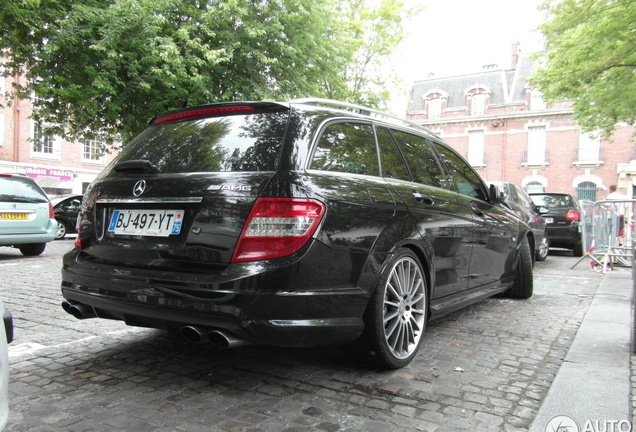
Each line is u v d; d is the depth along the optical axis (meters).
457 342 3.63
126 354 3.29
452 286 3.68
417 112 40.25
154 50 10.99
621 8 10.75
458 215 3.79
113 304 2.65
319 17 14.18
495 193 4.68
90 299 2.75
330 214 2.53
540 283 6.70
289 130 2.63
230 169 2.55
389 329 2.94
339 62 16.19
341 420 2.30
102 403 2.48
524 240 5.30
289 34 13.56
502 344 3.59
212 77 12.51
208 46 11.94
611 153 32.34
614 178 32.19
